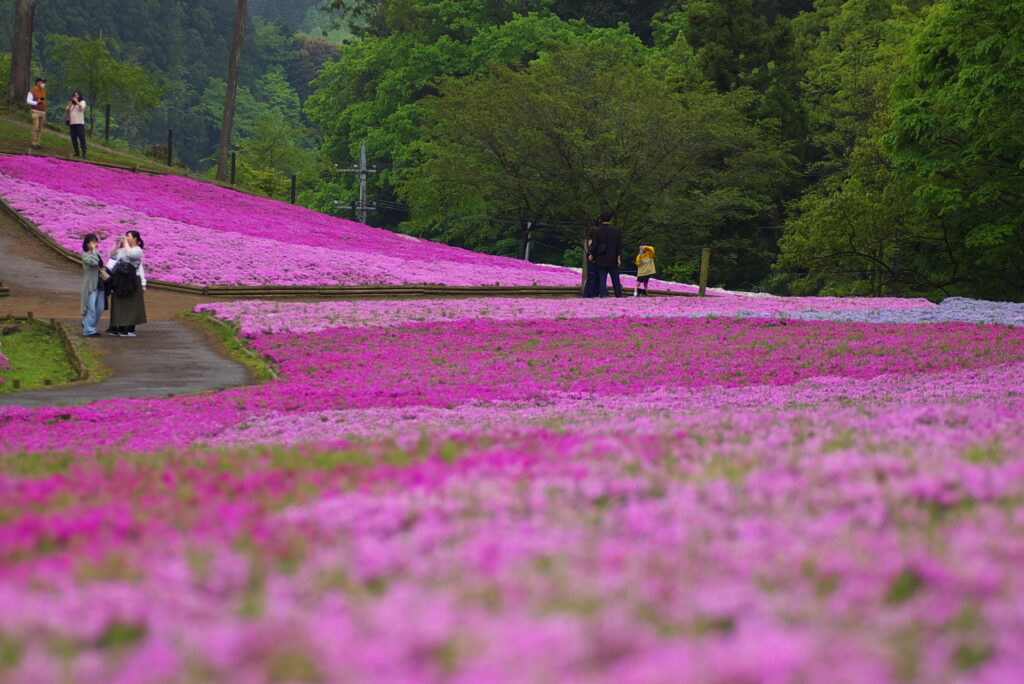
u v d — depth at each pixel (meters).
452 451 15.69
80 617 8.34
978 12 85.25
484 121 110.38
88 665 7.37
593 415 25.14
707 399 28.95
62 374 37.53
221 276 62.19
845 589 8.43
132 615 8.38
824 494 11.48
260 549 10.33
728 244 125.62
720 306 59.75
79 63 126.19
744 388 31.42
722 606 8.09
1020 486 11.53
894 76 123.31
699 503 11.53
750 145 120.94
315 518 11.48
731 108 112.81
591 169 108.69
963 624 7.71
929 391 28.91
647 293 72.06
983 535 9.70
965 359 36.41
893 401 26.20
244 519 11.68
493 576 9.09
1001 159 89.81
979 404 22.97
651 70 147.62
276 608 8.41
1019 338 41.78
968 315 53.06
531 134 110.56
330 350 41.69
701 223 116.19
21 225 69.38
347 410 28.53
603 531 10.66
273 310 51.59
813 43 172.38
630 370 35.97
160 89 135.50
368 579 9.34
